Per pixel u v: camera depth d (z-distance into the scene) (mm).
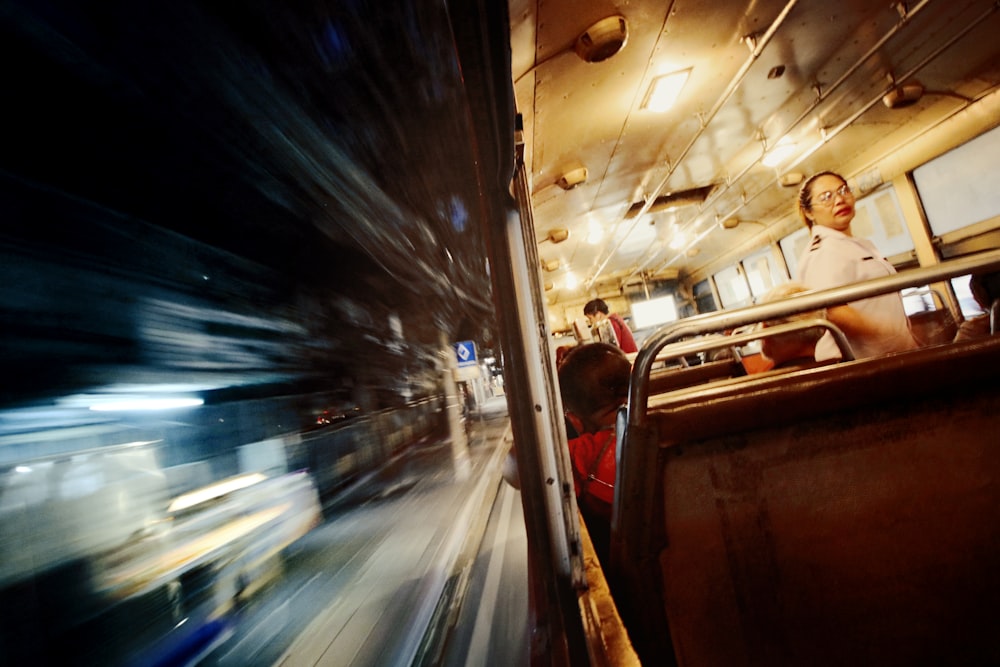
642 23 3260
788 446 1008
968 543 1052
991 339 1003
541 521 1329
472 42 782
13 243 3885
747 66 3674
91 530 2992
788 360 2484
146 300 5270
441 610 3283
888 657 1050
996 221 5344
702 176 6656
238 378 6438
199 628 3248
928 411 1030
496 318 1334
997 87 5090
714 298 11945
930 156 5934
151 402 4324
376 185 6945
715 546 1023
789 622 1043
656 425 961
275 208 6621
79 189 4375
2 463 2828
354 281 10984
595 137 4793
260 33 3408
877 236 6980
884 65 4465
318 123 4910
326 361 9219
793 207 8391
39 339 3934
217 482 4180
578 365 1708
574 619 1174
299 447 5938
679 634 1038
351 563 4516
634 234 8953
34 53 3074
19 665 2488
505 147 1078
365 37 3535
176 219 5676
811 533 1030
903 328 2201
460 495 6809
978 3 3771
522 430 1329
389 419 10781
